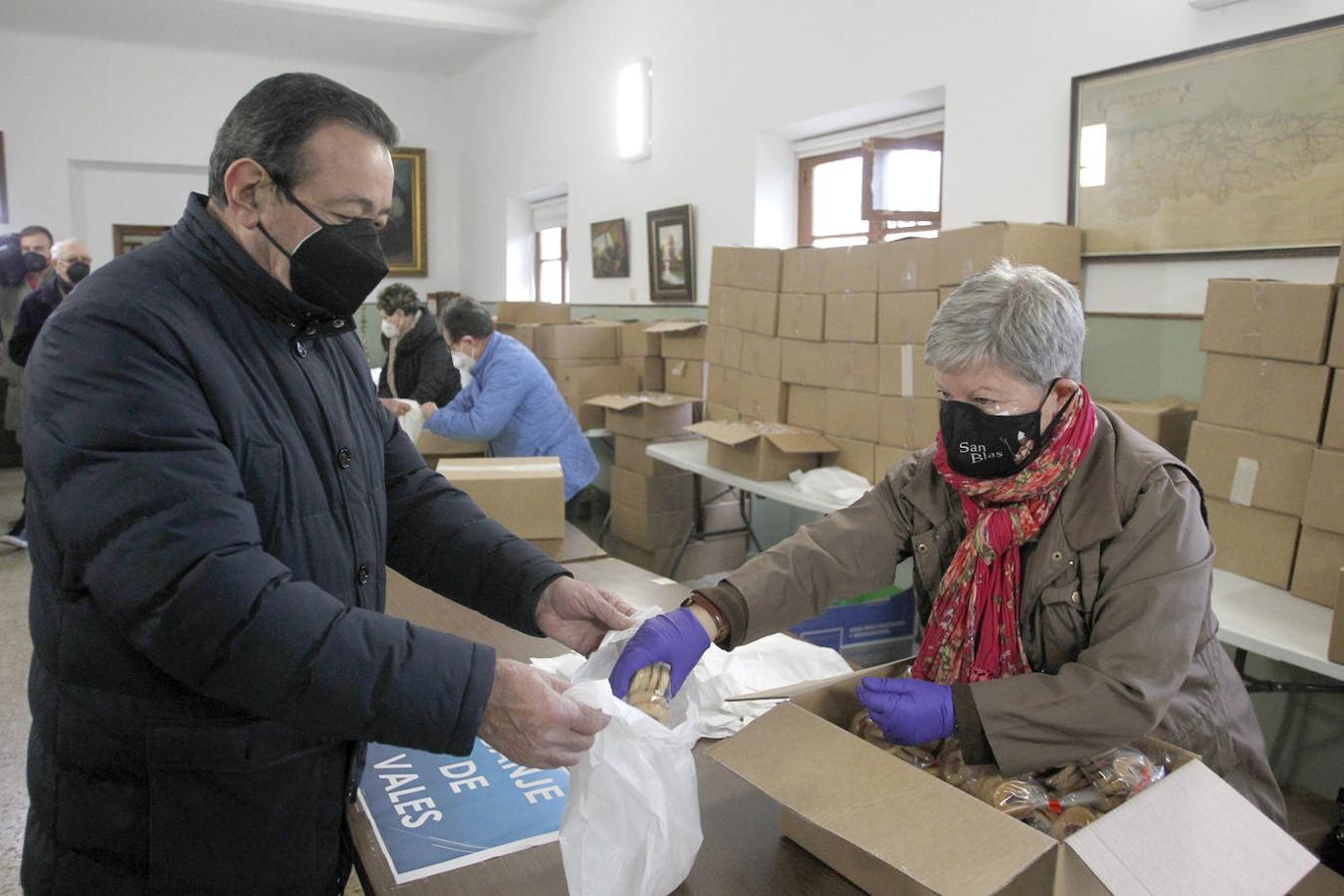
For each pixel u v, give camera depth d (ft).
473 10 20.24
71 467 2.65
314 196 3.07
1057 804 2.97
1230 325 6.68
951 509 3.76
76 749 3.01
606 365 15.90
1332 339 6.05
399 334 13.89
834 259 10.09
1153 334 8.44
